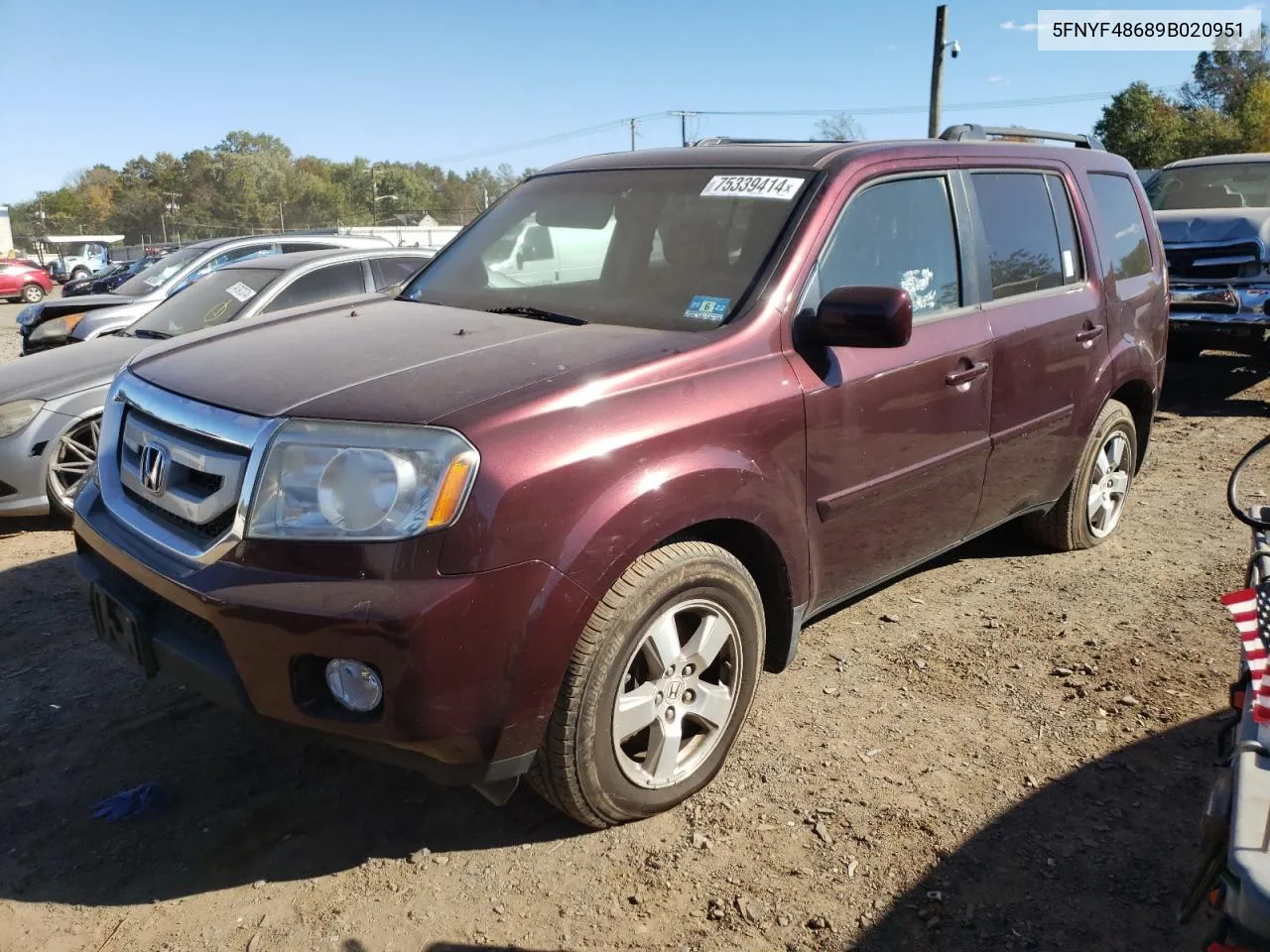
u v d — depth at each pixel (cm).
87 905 256
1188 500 588
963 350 364
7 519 594
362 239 1013
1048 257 429
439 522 232
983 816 290
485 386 256
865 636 407
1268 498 588
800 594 317
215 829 287
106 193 12594
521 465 240
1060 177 448
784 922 250
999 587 456
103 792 305
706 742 299
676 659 279
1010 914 252
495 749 246
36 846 279
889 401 333
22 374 586
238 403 260
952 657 388
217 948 242
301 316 365
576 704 256
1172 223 877
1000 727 338
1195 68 5988
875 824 286
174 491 265
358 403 249
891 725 339
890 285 347
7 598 457
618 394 264
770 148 370
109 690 368
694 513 271
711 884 263
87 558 305
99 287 1678
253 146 14350
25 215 12044
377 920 251
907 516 357
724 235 332
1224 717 340
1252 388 926
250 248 939
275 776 313
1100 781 306
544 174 427
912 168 364
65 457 564
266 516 241
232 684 246
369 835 285
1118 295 471
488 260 387
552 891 261
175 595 249
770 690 363
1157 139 5238
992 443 388
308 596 232
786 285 310
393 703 233
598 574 252
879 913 253
